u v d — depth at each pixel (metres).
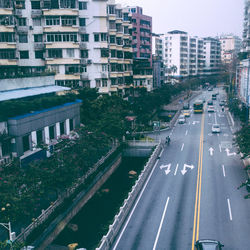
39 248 26.31
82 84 65.88
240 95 90.00
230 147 54.16
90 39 64.56
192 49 186.62
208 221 28.81
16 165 28.62
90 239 30.11
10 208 23.42
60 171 31.00
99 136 44.44
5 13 55.38
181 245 25.02
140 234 27.06
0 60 56.62
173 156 50.66
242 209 31.02
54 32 61.38
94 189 40.28
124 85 79.25
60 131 44.28
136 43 105.62
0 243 20.53
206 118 84.31
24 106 36.25
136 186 35.88
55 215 29.88
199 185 37.72
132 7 106.12
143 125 73.06
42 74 46.44
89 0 63.31
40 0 60.50
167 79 150.62
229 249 24.27
